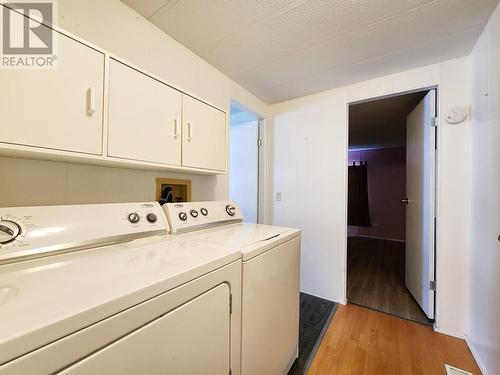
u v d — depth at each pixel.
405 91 1.91
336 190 2.24
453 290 1.68
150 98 1.10
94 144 0.89
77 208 0.89
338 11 1.27
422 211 2.00
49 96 0.77
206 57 1.73
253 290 0.95
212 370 0.75
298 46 1.59
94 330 0.45
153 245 0.95
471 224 1.59
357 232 5.39
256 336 0.98
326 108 2.31
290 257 1.30
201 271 0.71
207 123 1.45
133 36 1.28
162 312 0.59
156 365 0.57
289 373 1.32
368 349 1.53
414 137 2.23
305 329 1.75
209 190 1.83
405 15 1.29
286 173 2.56
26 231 0.73
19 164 0.91
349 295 2.32
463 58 1.67
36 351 0.38
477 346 1.45
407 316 1.93
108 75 0.93
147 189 1.39
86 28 1.09
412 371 1.35
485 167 1.38
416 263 2.14
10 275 0.60
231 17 1.32
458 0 1.18
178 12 1.29
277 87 2.24
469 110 1.63
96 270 0.65
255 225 1.56
